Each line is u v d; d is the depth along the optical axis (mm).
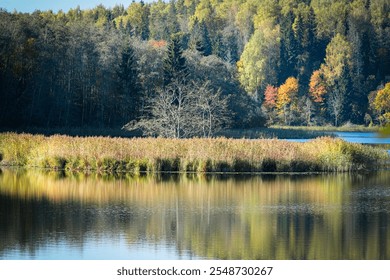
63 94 113312
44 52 113062
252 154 61906
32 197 46406
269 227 37000
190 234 35250
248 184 53625
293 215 40438
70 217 39344
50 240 33719
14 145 67188
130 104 115312
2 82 105875
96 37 126250
